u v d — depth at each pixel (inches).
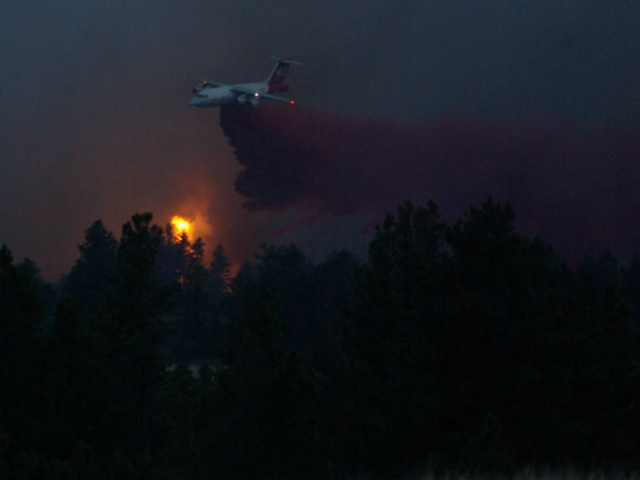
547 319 1772.9
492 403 1652.3
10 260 2015.3
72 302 2020.2
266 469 2007.9
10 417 1814.7
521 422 1617.9
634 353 2057.1
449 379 1785.2
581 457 1584.6
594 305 2151.8
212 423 2332.7
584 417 1702.8
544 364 1736.0
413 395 1758.1
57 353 1956.2
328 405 2075.5
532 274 1888.5
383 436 1774.1
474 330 1748.3
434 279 1914.4
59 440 1856.5
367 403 2055.9
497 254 1854.1
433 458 1542.8
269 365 2364.7
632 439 1663.4
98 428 1953.7
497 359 1748.3
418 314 1908.2
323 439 1964.8
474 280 1861.5
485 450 1342.3
